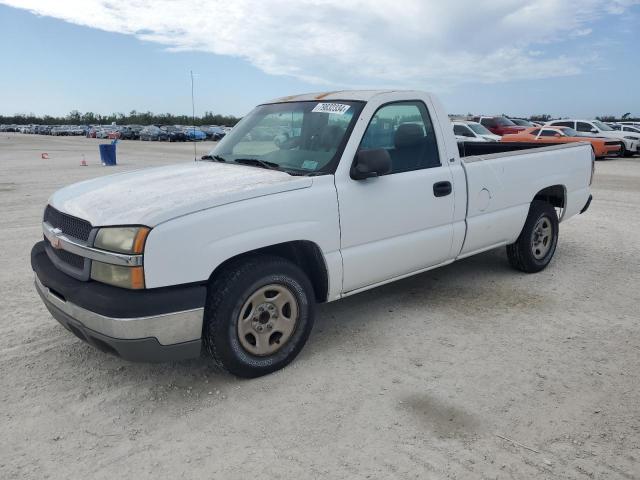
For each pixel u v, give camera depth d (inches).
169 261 118.2
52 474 103.2
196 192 131.6
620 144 839.1
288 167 155.6
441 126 178.2
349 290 157.4
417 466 104.5
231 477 102.0
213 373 142.3
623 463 105.3
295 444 111.8
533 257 222.4
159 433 116.1
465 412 123.0
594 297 197.6
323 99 170.2
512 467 104.1
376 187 155.6
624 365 145.1
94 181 160.6
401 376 139.6
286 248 149.5
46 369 144.2
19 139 2456.9
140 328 116.7
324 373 141.6
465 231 186.1
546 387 133.8
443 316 180.1
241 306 131.3
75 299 122.6
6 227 331.3
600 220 343.3
